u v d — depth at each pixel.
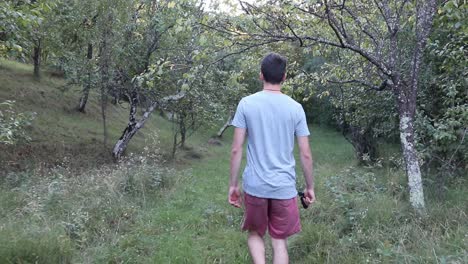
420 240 4.66
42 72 20.50
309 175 3.56
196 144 20.14
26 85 18.31
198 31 6.09
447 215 5.30
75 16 13.48
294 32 5.82
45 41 13.59
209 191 9.52
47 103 17.70
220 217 6.87
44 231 4.74
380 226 5.22
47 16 12.34
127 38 13.91
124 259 4.83
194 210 7.43
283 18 5.73
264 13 5.64
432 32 7.08
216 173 13.12
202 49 6.13
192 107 15.37
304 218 5.97
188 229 6.27
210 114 15.91
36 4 8.27
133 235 5.64
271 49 6.73
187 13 5.96
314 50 6.45
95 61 14.05
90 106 19.70
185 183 9.86
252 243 3.62
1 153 12.34
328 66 8.95
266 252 4.80
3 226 4.80
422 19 5.95
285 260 3.46
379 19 6.76
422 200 5.78
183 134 17.00
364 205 5.80
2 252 4.11
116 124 19.30
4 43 7.96
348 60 7.79
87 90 15.02
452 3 5.02
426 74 8.38
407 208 5.68
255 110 3.45
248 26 5.76
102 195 7.30
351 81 6.74
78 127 16.97
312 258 4.63
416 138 6.95
